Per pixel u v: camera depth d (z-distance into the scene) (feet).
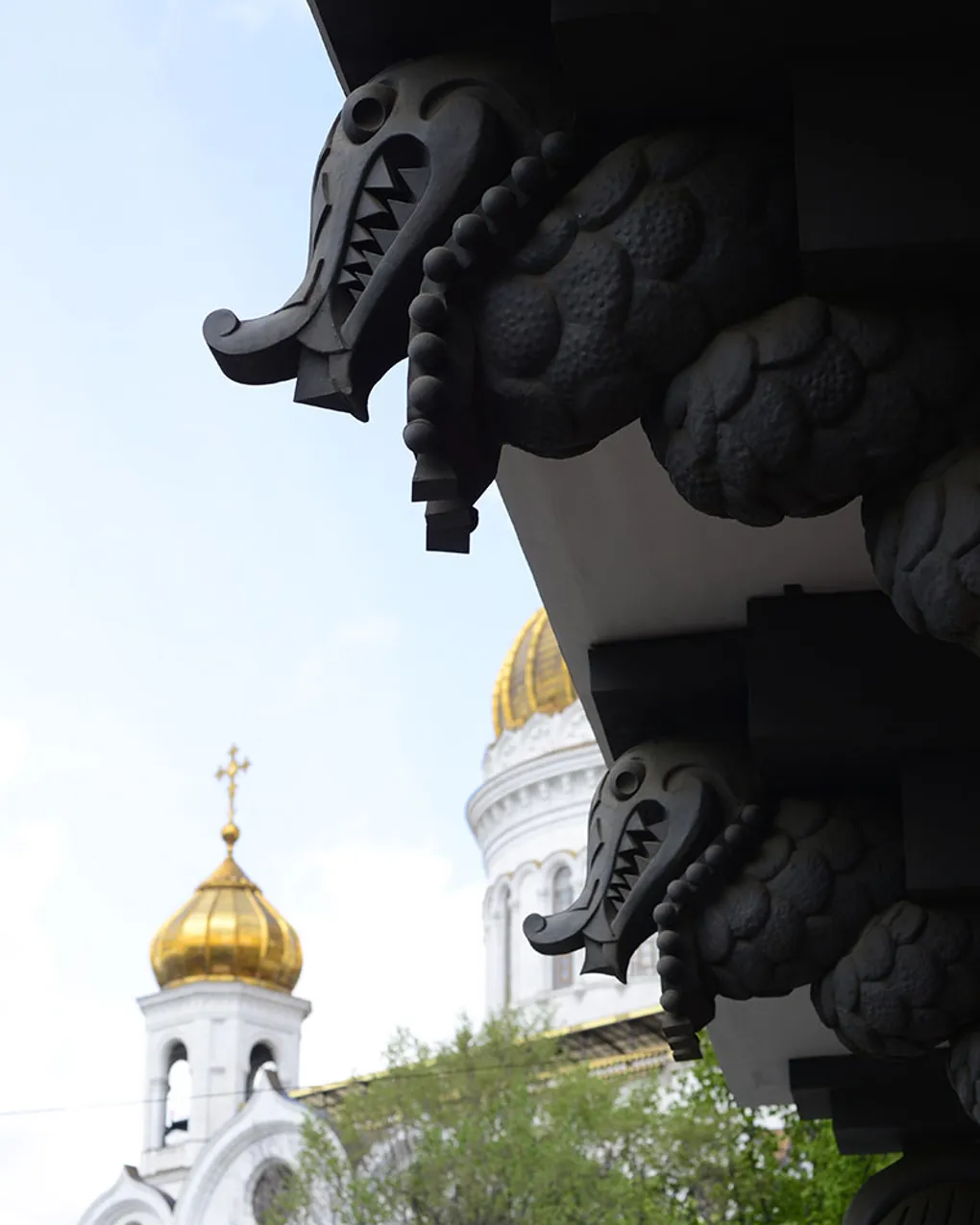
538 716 155.94
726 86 9.50
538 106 9.82
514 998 148.25
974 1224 20.35
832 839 14.10
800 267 9.45
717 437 9.46
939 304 9.39
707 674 16.16
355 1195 85.81
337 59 10.60
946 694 13.94
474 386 9.65
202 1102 165.07
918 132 9.07
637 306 9.43
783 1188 58.95
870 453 9.39
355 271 9.95
